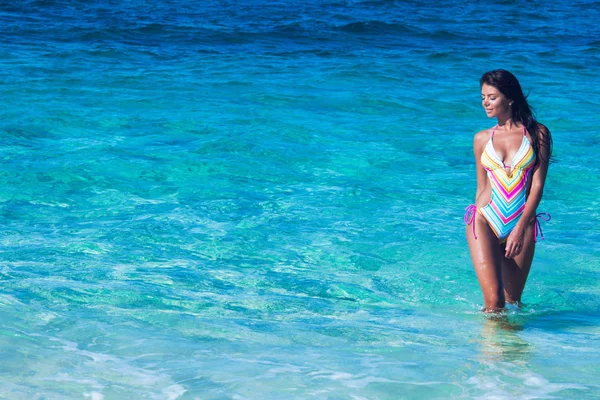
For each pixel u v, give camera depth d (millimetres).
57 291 5660
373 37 28234
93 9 35562
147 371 4152
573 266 6793
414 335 4930
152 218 8039
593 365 4320
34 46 22859
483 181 5691
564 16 37062
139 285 5922
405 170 10492
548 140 5531
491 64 21969
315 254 6980
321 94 16516
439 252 7086
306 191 9305
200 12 35656
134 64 20391
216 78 18297
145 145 11617
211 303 5574
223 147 11492
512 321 5371
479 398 3828
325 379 4066
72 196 8891
